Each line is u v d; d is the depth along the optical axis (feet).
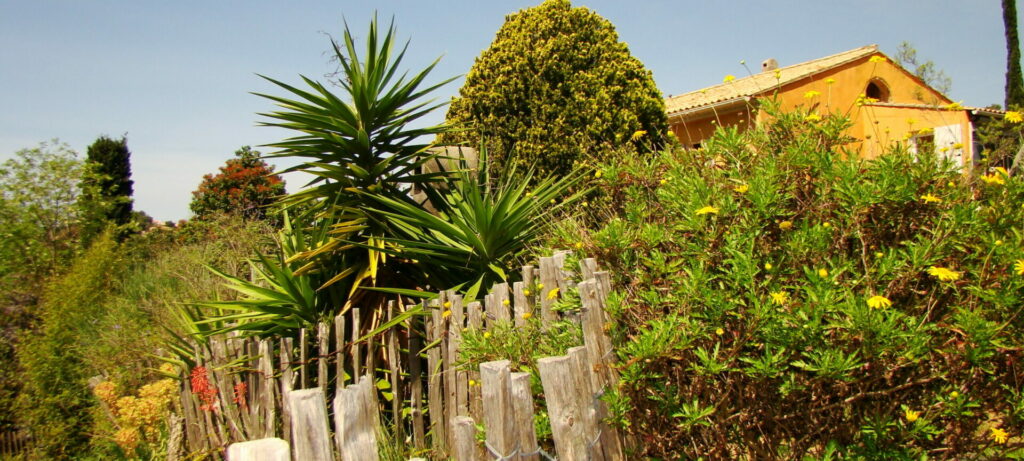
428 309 13.93
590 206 16.11
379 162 18.49
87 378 20.65
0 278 27.04
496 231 15.78
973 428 7.88
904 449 7.78
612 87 24.86
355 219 17.58
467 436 6.66
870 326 7.16
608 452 8.07
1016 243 7.82
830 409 8.02
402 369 15.64
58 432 19.26
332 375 15.69
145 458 17.06
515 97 25.63
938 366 7.86
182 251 33.30
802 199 9.43
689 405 8.41
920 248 7.91
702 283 8.32
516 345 10.16
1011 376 7.82
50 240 31.96
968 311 7.52
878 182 8.57
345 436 5.31
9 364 21.56
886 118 29.07
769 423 8.41
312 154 17.98
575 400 7.44
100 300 25.35
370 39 18.06
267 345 14.89
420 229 17.61
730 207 8.86
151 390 17.24
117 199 37.37
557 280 10.25
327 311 17.03
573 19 26.43
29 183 32.24
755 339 8.12
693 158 11.01
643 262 9.50
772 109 10.64
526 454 6.85
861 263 8.79
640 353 7.84
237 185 61.72
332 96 17.28
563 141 24.66
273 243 19.83
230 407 15.99
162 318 22.67
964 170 9.75
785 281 8.54
